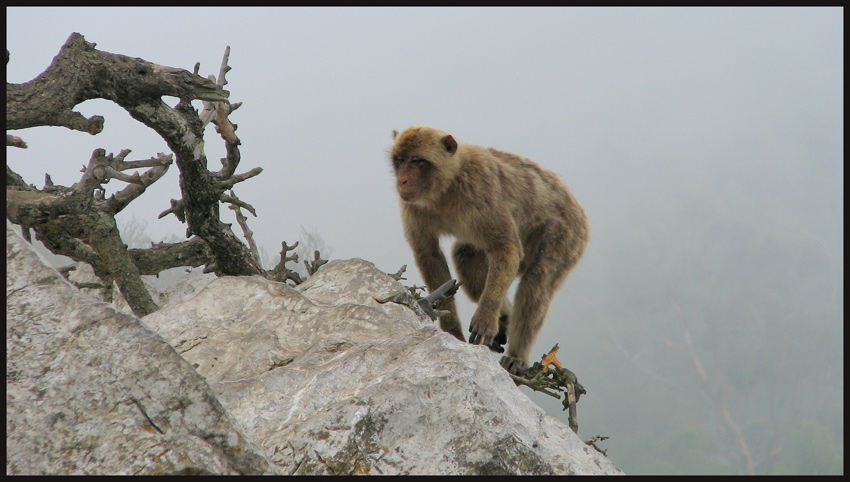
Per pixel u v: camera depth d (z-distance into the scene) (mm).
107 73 10156
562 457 5520
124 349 4730
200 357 7156
